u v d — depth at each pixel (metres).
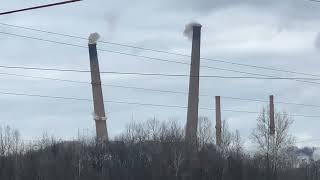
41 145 114.50
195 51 120.44
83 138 120.56
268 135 133.75
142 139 117.06
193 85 119.88
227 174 116.44
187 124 119.19
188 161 113.75
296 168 135.12
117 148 114.06
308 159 145.38
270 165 126.25
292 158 135.38
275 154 131.38
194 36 120.56
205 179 113.38
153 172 110.00
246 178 118.44
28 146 114.44
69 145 113.50
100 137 118.00
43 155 110.69
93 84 118.88
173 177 110.81
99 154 112.06
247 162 122.38
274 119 134.75
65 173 106.56
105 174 107.50
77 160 109.69
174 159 112.94
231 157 119.31
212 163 115.88
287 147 135.62
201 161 114.88
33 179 105.25
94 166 110.06
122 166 110.00
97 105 118.69
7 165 106.44
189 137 118.12
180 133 118.19
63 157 109.44
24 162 107.50
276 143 133.12
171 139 115.88
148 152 114.00
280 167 129.88
